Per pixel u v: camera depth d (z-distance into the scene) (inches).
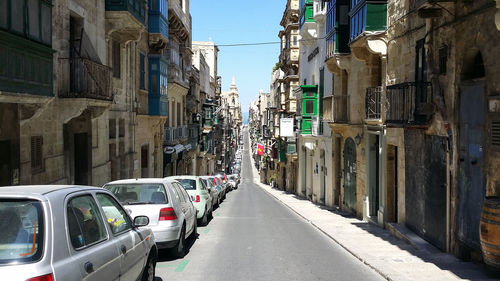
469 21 337.4
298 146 1480.1
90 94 495.5
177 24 1144.8
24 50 368.5
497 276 288.4
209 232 526.9
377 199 660.1
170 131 1108.5
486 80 312.7
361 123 698.2
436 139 401.1
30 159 412.8
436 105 391.2
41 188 170.2
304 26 1152.2
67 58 476.7
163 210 349.1
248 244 443.5
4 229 147.7
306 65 1307.8
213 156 2356.1
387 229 550.3
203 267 337.1
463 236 349.4
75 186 189.6
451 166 366.0
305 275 314.8
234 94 6230.3
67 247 153.8
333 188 940.6
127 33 699.4
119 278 192.4
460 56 352.2
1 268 136.3
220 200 1091.9
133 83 775.1
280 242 460.1
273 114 2191.2
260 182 3400.6
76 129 537.3
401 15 504.1
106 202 215.5
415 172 464.4
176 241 352.2
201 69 2092.8
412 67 467.5
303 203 1114.1
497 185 295.9
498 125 295.1
